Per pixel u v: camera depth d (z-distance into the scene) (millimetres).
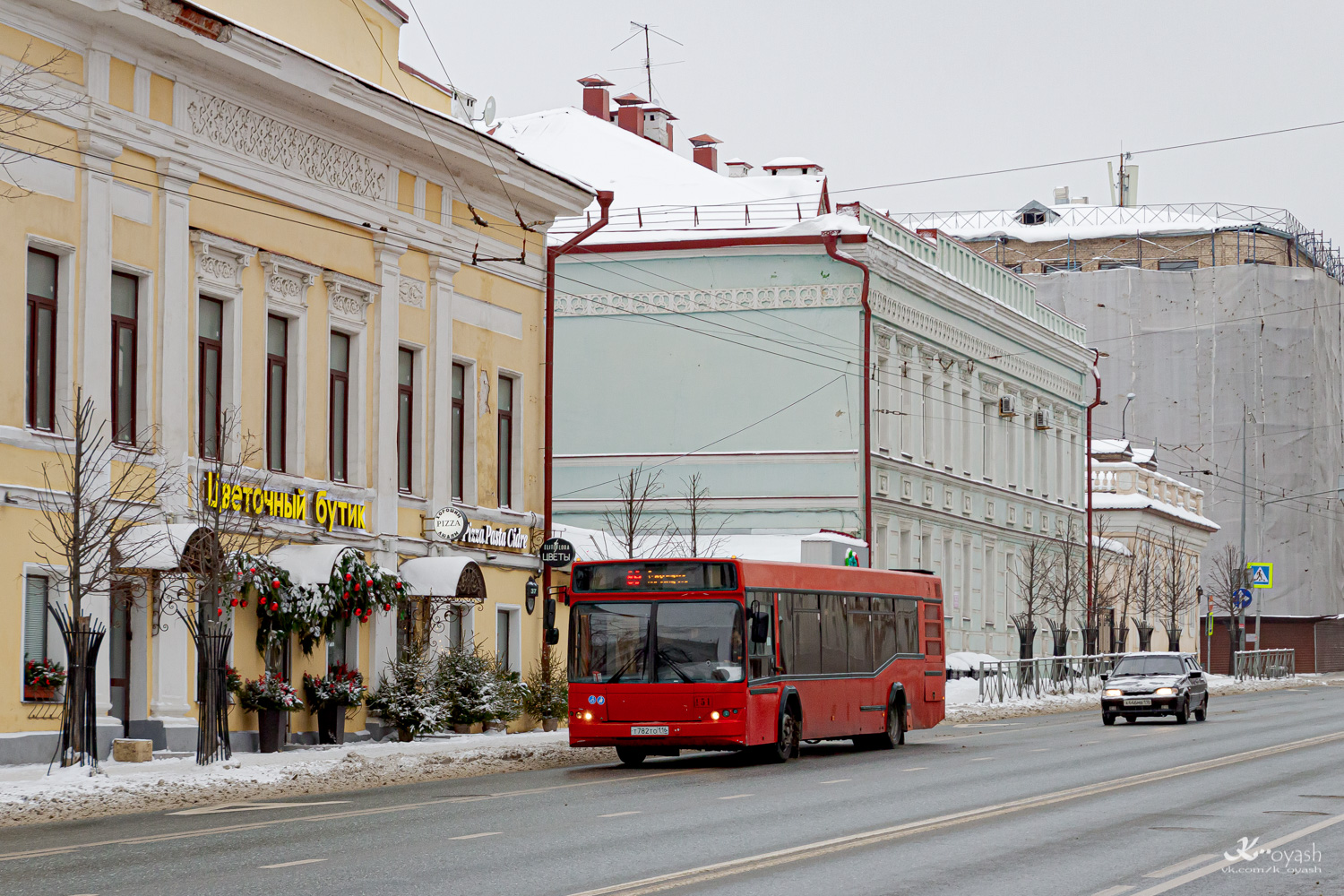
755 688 26719
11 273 24172
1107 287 99125
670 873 13562
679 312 52062
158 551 25391
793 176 57312
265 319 29609
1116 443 84750
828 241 50281
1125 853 14953
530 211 38156
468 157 34531
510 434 38031
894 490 52906
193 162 27578
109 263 25844
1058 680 56500
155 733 26250
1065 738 33938
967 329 59719
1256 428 97750
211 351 28562
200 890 12578
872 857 14664
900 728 32250
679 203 54188
